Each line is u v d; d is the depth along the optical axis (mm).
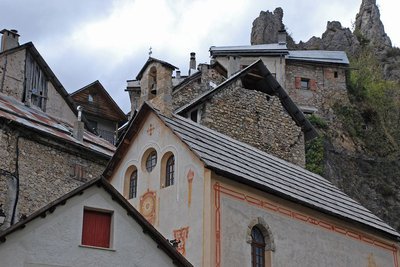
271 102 36719
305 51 58500
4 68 34625
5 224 25203
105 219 17688
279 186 23266
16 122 26812
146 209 22766
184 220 21203
